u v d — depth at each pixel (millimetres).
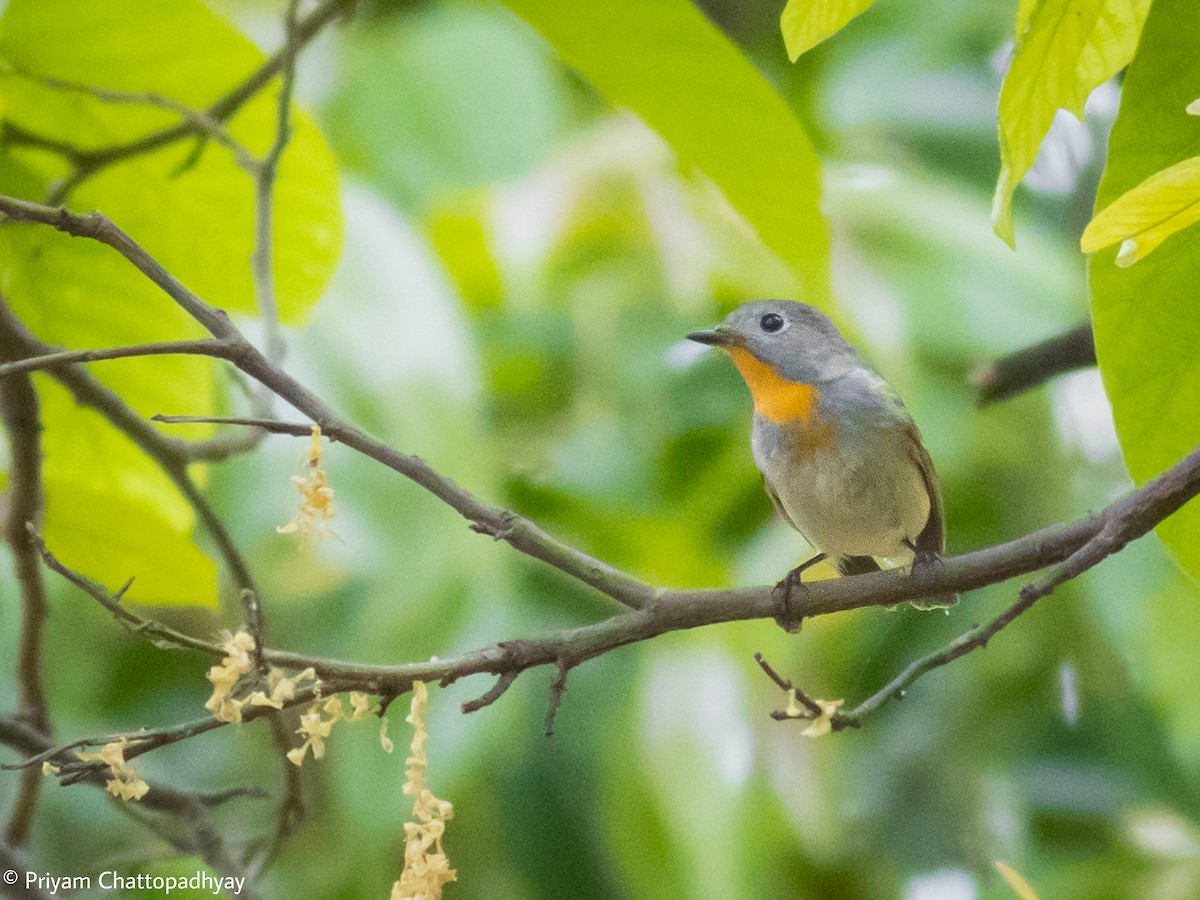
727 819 8523
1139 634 9031
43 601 6609
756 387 8195
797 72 10664
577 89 10633
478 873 9109
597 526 9562
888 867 10062
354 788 8414
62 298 6891
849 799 10070
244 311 7074
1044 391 9586
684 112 5672
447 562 8172
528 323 9680
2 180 6684
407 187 9305
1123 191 4555
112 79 6477
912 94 10398
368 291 7590
